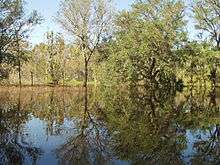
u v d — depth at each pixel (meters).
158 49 56.53
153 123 25.38
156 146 18.17
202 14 64.50
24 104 38.72
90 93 57.78
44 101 42.81
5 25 61.28
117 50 57.75
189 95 52.91
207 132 22.03
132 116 29.23
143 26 56.22
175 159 15.73
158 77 58.75
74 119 27.91
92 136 20.72
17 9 61.59
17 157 15.64
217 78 68.12
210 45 63.72
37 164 14.52
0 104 38.16
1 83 74.00
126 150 17.23
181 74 62.34
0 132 21.78
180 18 57.16
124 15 59.72
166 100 43.44
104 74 58.25
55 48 84.69
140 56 55.91
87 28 70.62
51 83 81.00
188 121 26.33
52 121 26.72
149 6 57.50
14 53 64.25
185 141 19.44
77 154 16.34
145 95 51.03
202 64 62.75
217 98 48.56
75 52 86.69
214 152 17.05
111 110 33.69
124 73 57.12
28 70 80.81
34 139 19.78
